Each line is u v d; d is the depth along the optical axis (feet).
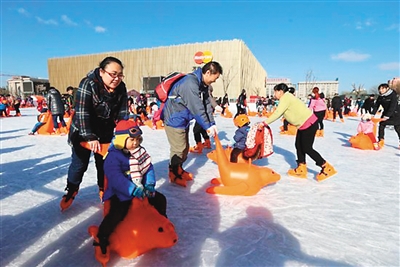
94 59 178.40
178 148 12.78
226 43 145.38
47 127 29.14
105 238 6.70
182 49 154.51
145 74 165.37
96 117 8.95
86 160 9.55
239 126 15.33
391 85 23.02
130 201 7.09
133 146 7.23
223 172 11.87
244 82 158.40
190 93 11.51
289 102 13.37
